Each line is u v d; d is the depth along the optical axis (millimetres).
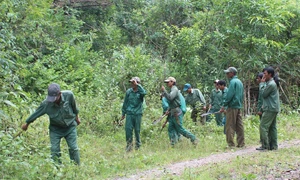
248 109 15492
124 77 14625
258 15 15078
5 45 8164
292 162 6539
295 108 16094
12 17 10281
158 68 16078
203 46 17031
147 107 11461
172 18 20141
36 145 6793
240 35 15570
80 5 20859
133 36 21172
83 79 14992
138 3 22469
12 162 5453
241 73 15758
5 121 6992
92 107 10859
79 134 10070
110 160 7637
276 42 15633
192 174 5965
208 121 12125
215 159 7484
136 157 7910
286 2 16391
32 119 6336
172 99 9141
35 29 15406
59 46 17312
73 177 5852
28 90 14000
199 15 17766
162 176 6074
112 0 22125
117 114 10961
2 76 7109
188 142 9305
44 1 15984
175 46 16766
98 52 19141
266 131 8031
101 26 21281
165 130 10633
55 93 6074
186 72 16766
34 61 16328
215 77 16016
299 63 16734
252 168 6203
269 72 7879
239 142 9000
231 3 15570
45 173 5652
